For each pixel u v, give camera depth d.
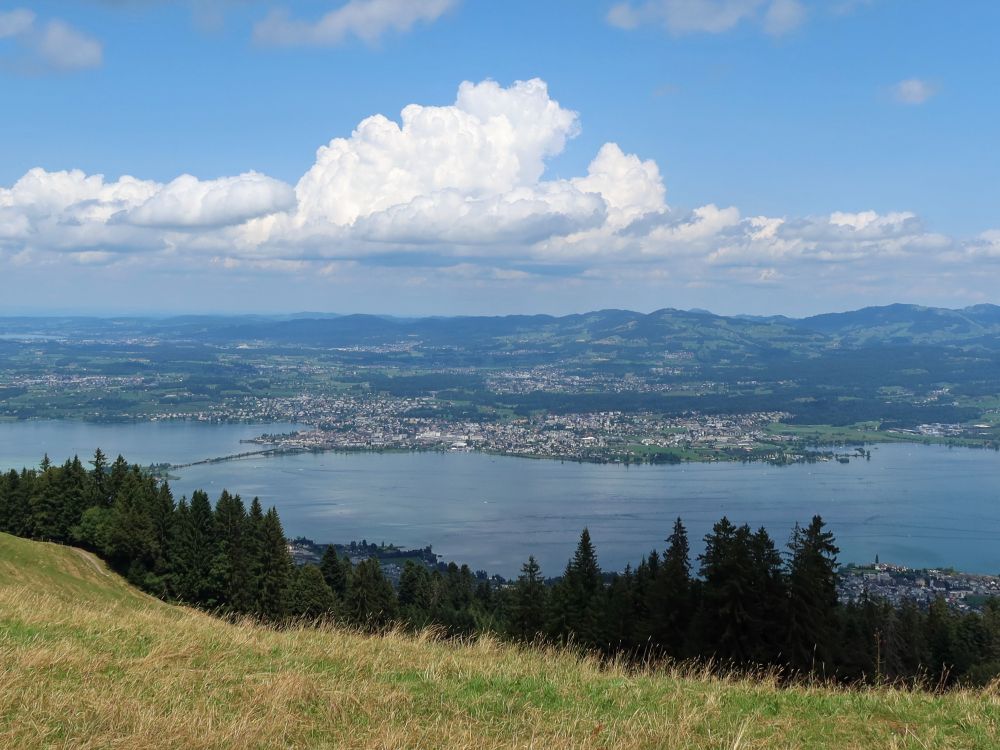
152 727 9.04
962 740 10.05
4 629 13.12
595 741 9.60
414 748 9.11
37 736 8.58
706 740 9.95
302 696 10.65
